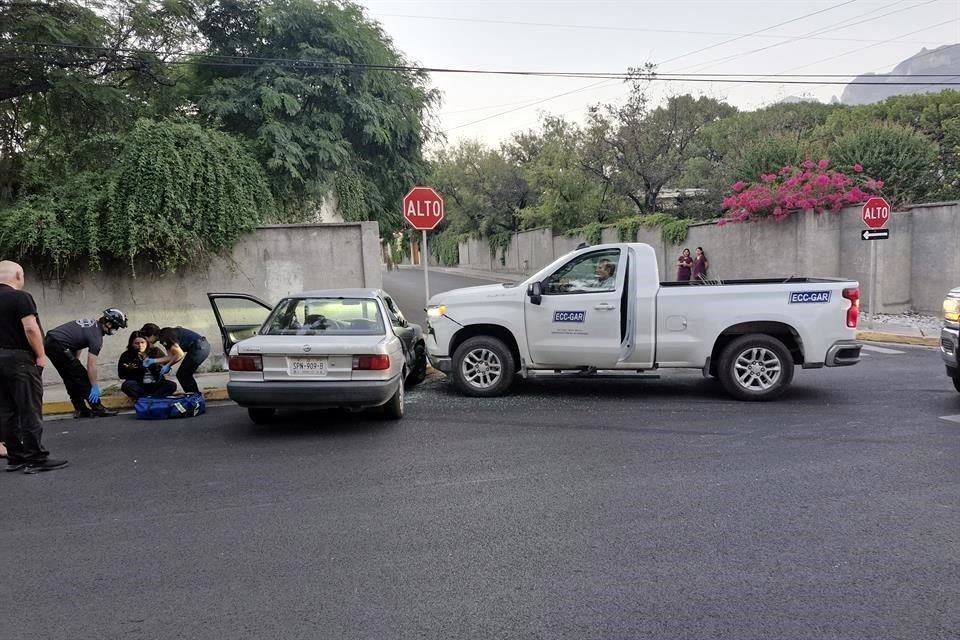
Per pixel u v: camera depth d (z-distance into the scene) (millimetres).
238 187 10578
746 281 8578
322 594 3430
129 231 9656
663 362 7844
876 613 3119
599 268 8023
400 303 21453
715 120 36812
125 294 10445
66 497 5059
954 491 4707
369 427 7020
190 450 6344
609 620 3109
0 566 3855
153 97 13664
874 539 3938
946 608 3154
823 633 2959
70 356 7883
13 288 5754
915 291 16297
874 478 5004
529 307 8172
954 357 7195
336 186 14250
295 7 14312
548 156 33188
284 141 13023
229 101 13539
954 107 29078
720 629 3010
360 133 15172
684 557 3756
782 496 4672
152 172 9930
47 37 11523
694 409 7445
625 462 5551
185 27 13672
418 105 17344
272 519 4488
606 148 28516
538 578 3547
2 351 5652
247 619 3195
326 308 7410
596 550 3873
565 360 8141
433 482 5172
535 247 35812
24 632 3121
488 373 8414
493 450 6020
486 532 4176
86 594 3490
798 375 9289
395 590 3453
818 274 16766
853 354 7609
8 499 5035
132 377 8305
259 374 6648
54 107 12719
